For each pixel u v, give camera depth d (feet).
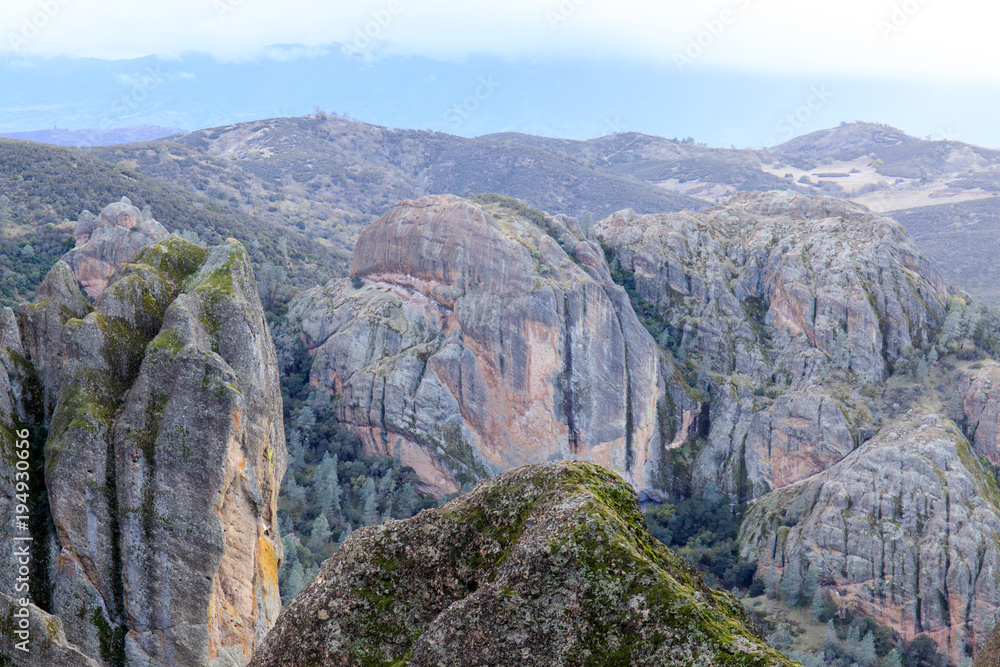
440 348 514.27
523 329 505.25
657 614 29.07
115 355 98.89
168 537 94.99
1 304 442.09
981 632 393.29
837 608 416.67
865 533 424.87
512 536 35.35
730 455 523.70
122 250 496.64
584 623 29.99
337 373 530.27
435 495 490.90
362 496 422.82
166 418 95.14
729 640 27.81
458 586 35.47
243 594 100.37
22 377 99.25
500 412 503.61
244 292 105.70
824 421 499.51
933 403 499.51
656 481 521.24
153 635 94.89
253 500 101.14
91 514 94.07
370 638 35.12
